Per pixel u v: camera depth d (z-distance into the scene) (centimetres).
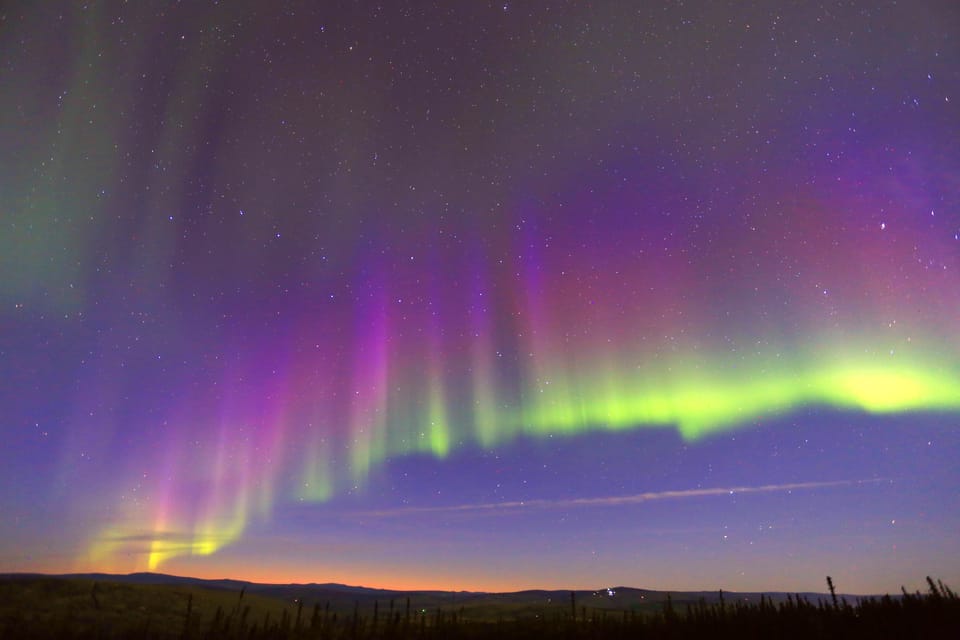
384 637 4431
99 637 3388
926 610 3841
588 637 4450
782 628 3972
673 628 4456
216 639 3697
